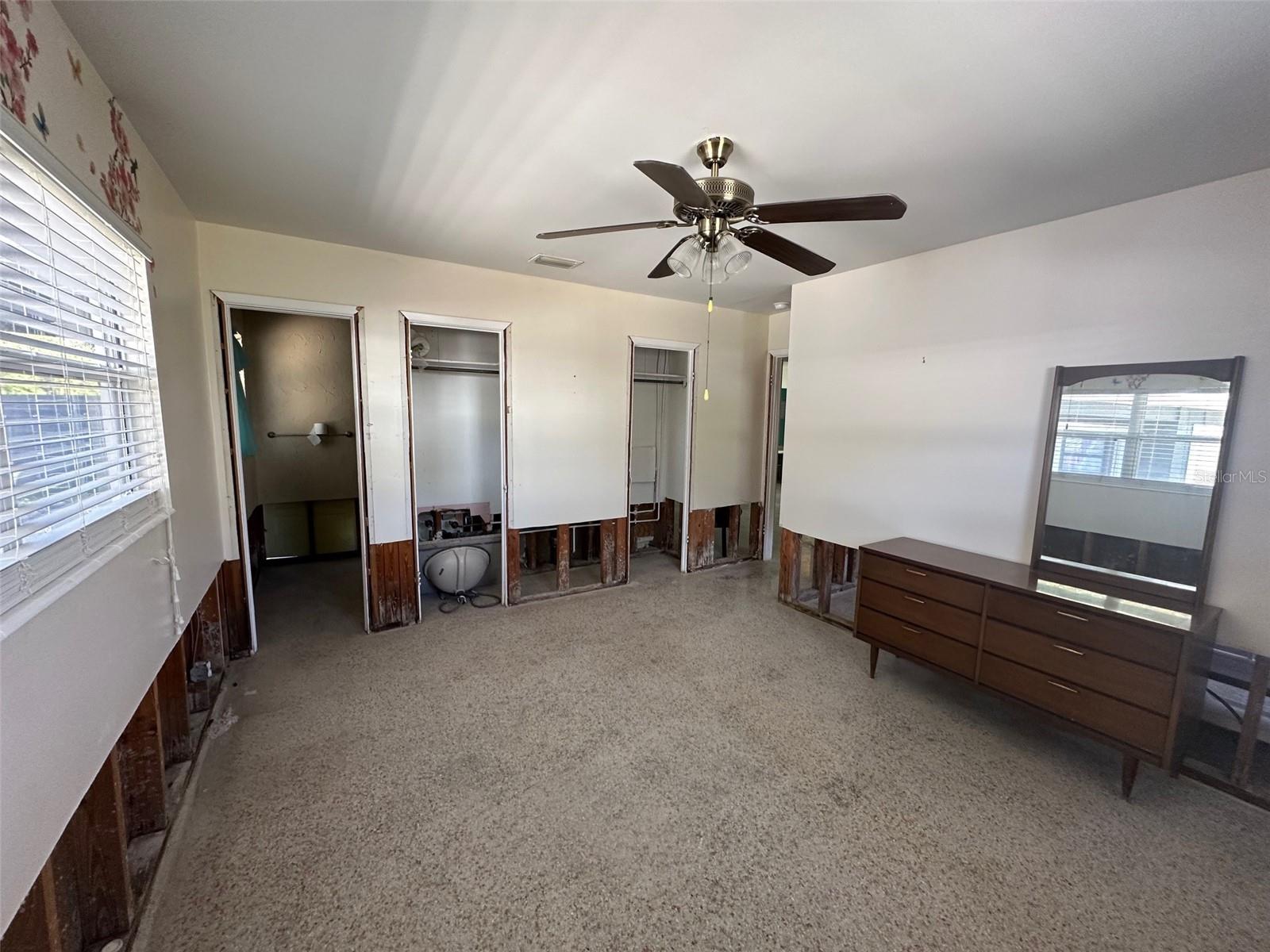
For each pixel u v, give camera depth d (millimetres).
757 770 2223
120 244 1689
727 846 1828
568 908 1586
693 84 1587
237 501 3119
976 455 2934
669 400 5527
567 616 3936
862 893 1652
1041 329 2650
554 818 1940
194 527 2422
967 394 2961
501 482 4043
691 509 5039
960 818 1970
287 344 4883
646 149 1982
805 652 3363
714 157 1930
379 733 2441
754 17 1300
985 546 2908
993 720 2623
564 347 4125
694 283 4020
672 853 1794
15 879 920
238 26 1361
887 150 1951
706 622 3842
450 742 2385
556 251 3256
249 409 4770
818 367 3826
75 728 1168
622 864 1746
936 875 1720
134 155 1843
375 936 1487
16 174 1116
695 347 4844
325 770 2180
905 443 3287
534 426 4066
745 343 5172
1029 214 2512
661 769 2225
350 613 3906
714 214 1834
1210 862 1786
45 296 1218
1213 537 2152
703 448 5023
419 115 1789
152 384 1903
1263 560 2055
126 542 1445
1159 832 1910
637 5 1271
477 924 1529
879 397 3420
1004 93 1596
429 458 4609
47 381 1231
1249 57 1401
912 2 1237
